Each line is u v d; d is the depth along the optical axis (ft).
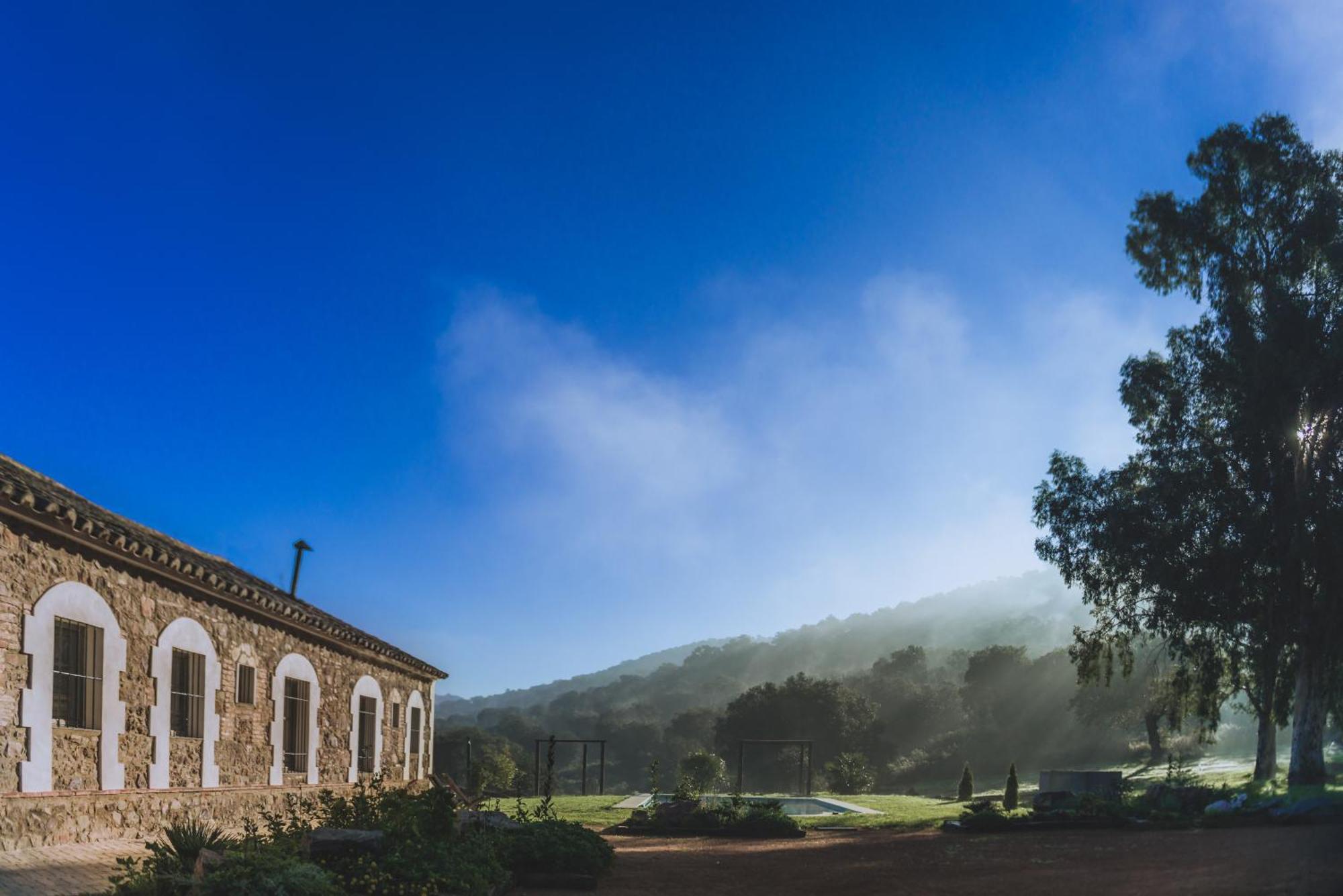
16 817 33.42
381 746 75.46
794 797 117.29
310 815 50.29
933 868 44.78
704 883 40.91
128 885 25.90
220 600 49.75
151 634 43.39
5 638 33.63
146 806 42.06
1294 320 86.69
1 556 33.68
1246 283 94.99
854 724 331.57
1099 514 96.73
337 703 66.69
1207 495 91.04
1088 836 56.29
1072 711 269.85
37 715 35.09
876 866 46.16
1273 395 86.07
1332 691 85.46
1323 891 25.05
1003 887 37.40
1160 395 100.07
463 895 29.99
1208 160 98.58
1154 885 31.07
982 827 63.00
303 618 57.77
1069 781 75.25
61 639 37.65
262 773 54.44
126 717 41.09
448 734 324.60
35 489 37.14
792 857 51.37
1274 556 86.12
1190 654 96.12
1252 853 33.04
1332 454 84.02
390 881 29.14
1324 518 81.05
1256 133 96.89
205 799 47.52
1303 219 90.68
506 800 105.91
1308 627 83.10
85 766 38.06
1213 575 87.81
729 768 339.16
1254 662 97.96
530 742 472.03
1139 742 249.14
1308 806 55.26
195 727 47.60
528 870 38.81
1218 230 97.40
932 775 290.35
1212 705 100.68
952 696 373.40
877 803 109.81
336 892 26.61
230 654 51.26
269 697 55.93
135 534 45.44
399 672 80.94
